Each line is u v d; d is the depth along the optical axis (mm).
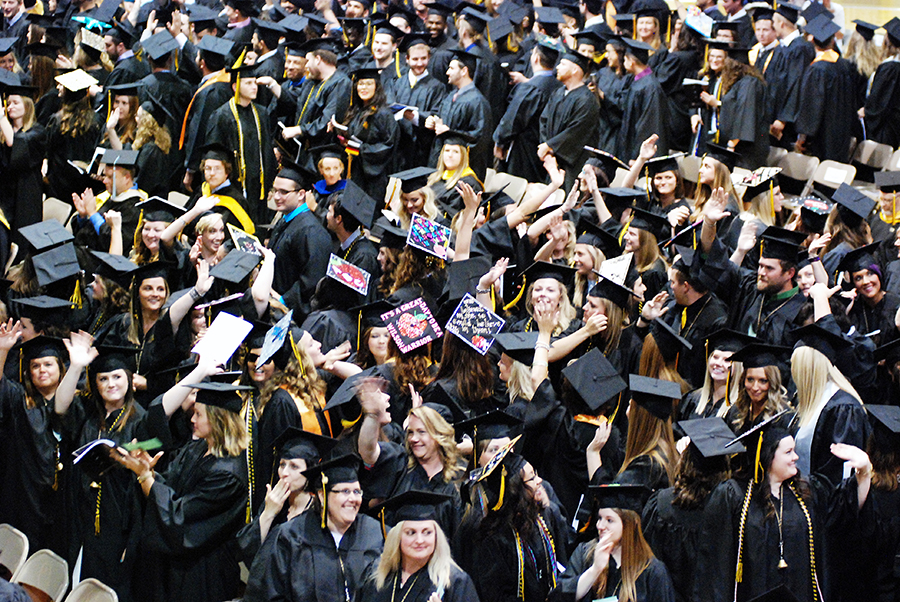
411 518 16953
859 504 18484
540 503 19016
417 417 19406
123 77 36844
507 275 27594
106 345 21875
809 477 18828
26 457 22031
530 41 40094
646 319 23406
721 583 17969
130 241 30578
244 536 19094
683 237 26562
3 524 21469
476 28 37062
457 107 33844
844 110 36188
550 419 21562
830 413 19578
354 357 24250
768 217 28953
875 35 41250
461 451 20172
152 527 19781
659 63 36719
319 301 25781
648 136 34531
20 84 33312
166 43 35000
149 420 21094
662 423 20047
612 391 21391
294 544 17906
